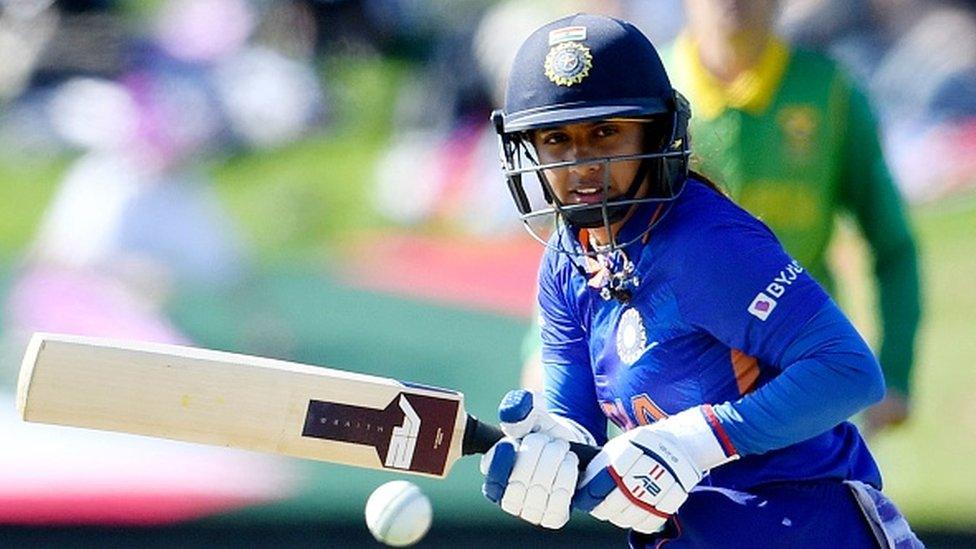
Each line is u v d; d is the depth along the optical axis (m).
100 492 22.41
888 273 16.64
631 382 10.57
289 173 25.95
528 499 10.16
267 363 10.42
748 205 15.70
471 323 24.12
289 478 22.80
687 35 16.02
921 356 23.59
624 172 10.15
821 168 15.84
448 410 10.60
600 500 10.17
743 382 10.27
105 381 10.12
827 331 9.92
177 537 22.53
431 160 26.23
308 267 24.52
